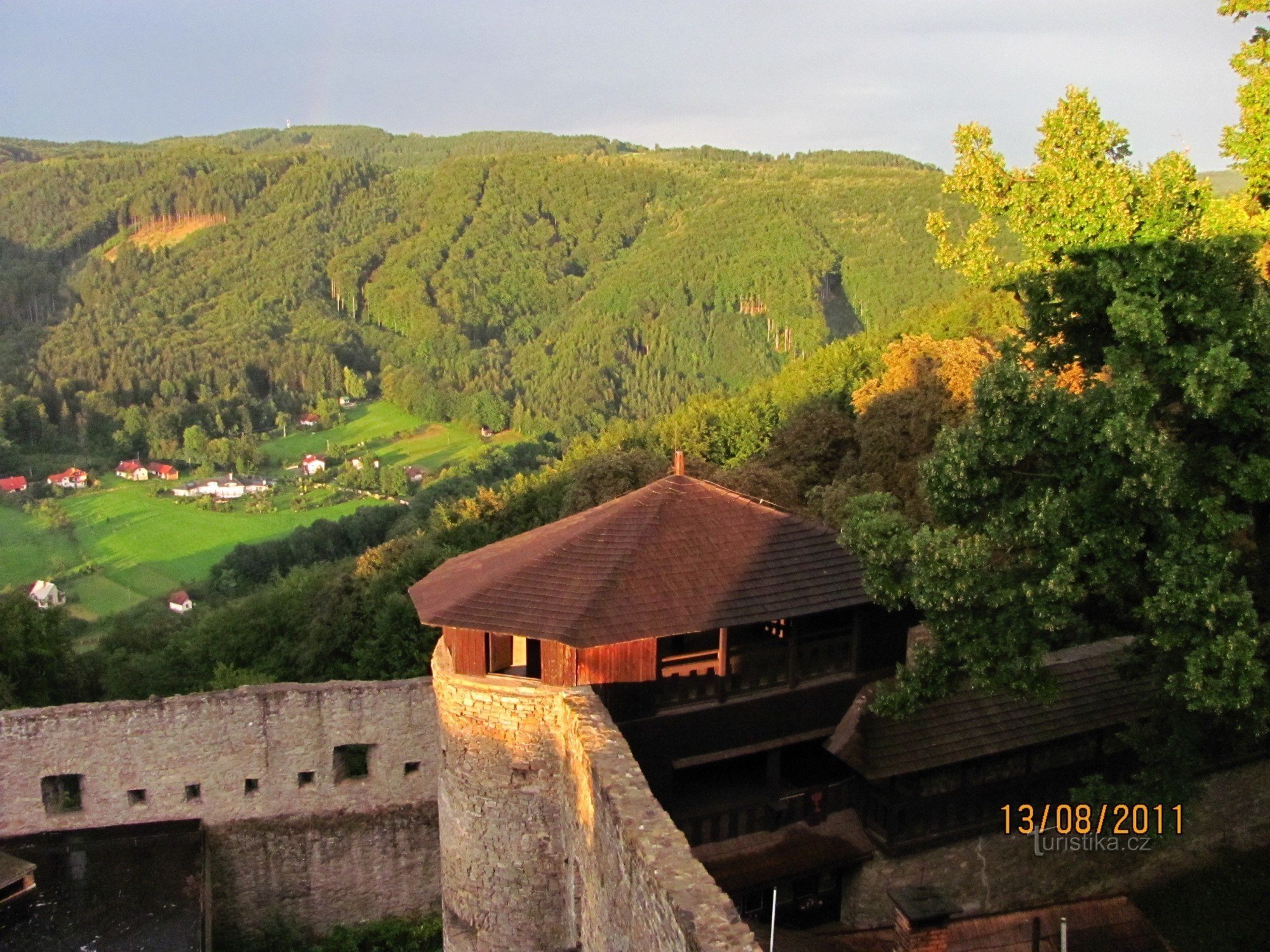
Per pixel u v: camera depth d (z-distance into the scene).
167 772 24.23
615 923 13.17
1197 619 14.26
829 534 19.22
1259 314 15.14
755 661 17.77
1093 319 18.02
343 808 24.91
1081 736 19.75
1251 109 19.84
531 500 49.62
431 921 25.25
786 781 19.09
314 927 25.12
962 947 14.25
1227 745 17.61
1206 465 15.98
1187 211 18.95
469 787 17.70
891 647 18.83
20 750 23.61
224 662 41.31
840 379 65.12
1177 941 18.20
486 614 16.70
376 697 24.58
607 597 16.38
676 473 19.34
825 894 18.33
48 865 22.95
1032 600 15.36
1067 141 20.11
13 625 33.25
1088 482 15.59
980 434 16.33
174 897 21.73
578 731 15.15
